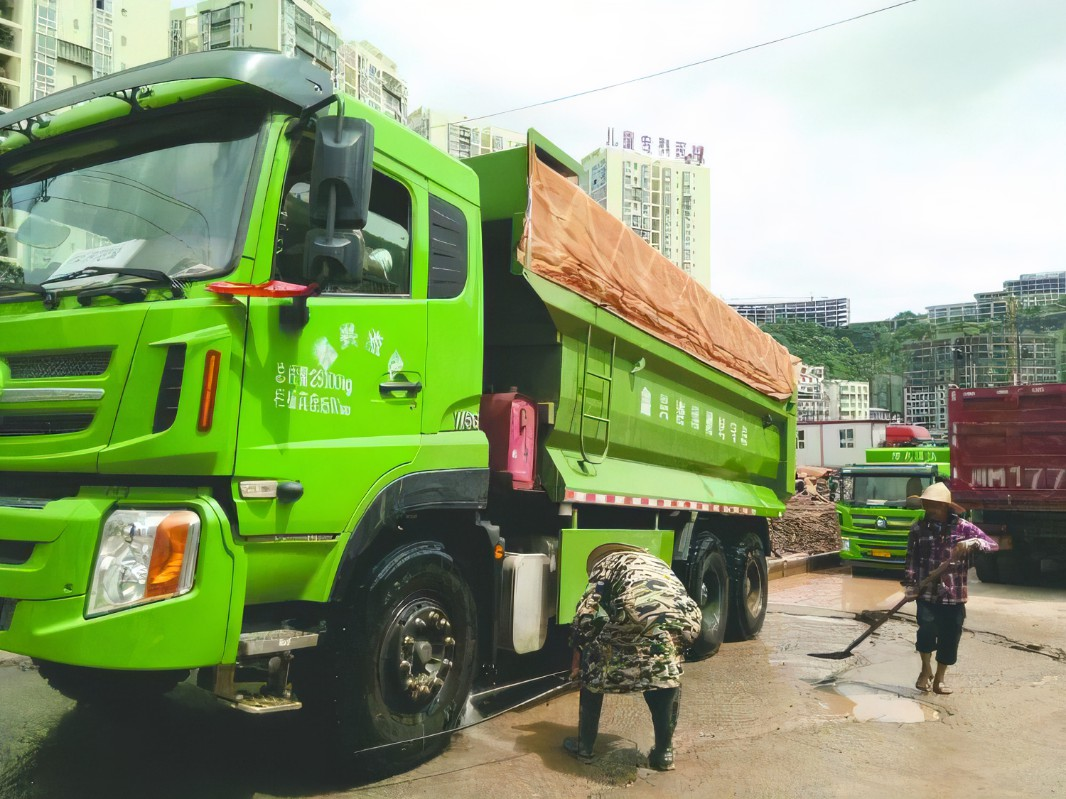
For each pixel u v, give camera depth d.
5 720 4.62
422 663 3.99
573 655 5.88
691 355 7.18
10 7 41.91
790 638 8.52
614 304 5.89
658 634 4.21
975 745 4.91
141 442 3.06
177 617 3.00
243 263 3.27
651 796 3.88
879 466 15.95
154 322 3.13
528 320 5.29
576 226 5.52
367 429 3.83
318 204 3.22
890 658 7.57
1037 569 14.16
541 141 5.24
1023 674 7.07
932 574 6.16
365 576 3.81
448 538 4.51
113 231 3.59
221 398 3.17
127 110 3.65
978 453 13.84
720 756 4.52
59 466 3.21
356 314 3.81
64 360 3.34
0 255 3.86
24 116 3.96
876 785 4.15
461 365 4.45
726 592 7.71
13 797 3.57
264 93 3.39
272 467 3.35
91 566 3.02
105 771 3.90
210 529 3.10
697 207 120.69
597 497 5.50
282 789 3.74
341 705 3.66
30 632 3.00
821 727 5.16
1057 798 4.05
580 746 4.37
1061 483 13.16
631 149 119.31
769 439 9.45
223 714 4.88
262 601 3.45
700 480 7.68
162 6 48.69
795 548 18.83
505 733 4.79
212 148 3.49
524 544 5.21
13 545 3.21
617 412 6.06
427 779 3.95
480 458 4.48
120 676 4.04
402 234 4.19
